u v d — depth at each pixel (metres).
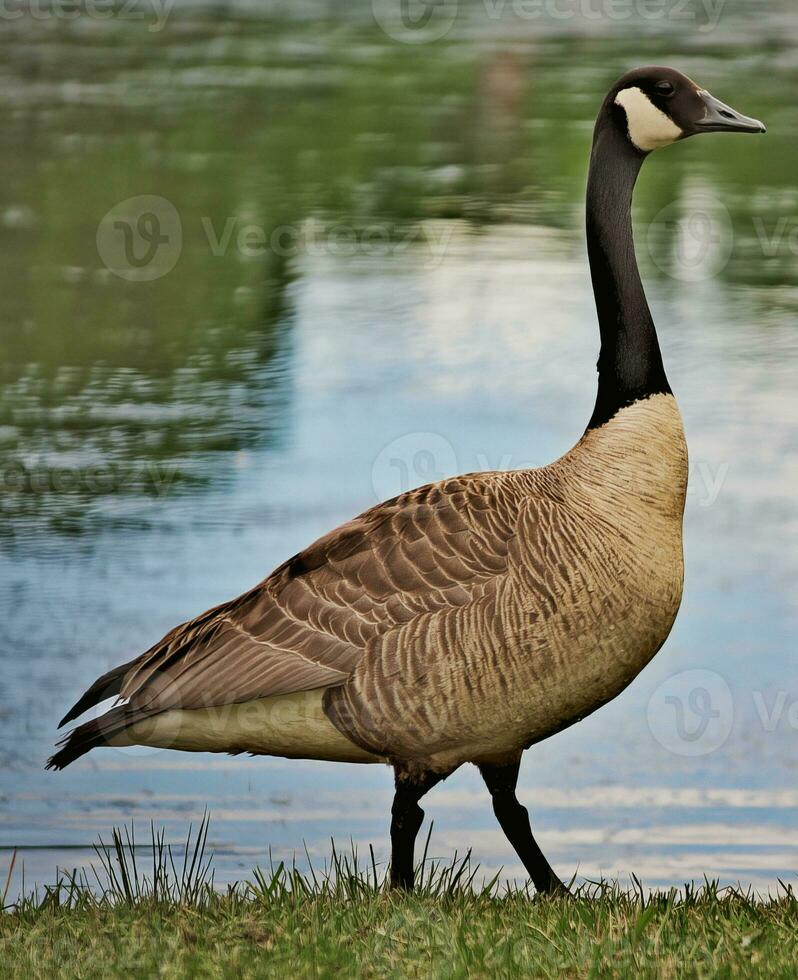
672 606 8.72
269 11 60.16
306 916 8.06
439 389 21.41
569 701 8.54
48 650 13.98
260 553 16.33
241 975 7.20
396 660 8.36
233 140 38.28
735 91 42.38
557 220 31.67
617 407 8.94
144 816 11.33
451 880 8.86
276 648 8.57
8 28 55.12
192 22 57.16
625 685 8.78
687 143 40.16
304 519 17.23
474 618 8.31
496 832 11.43
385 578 8.48
